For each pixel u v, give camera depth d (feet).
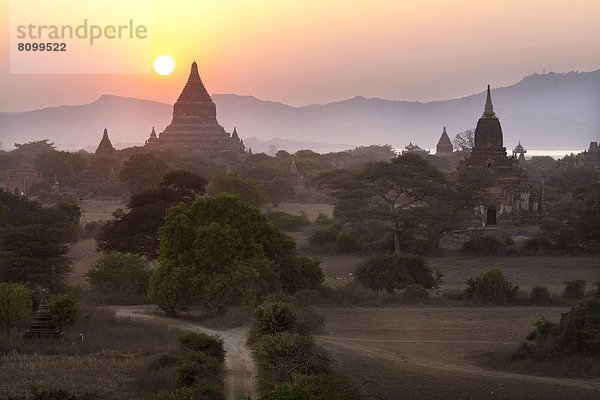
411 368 184.65
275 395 137.90
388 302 269.64
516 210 463.42
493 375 180.04
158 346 202.90
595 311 200.95
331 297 269.64
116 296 277.85
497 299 269.85
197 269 251.19
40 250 286.87
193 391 155.84
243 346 203.51
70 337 215.31
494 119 493.77
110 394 163.02
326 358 178.09
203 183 375.66
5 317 217.97
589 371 181.37
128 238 338.54
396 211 399.65
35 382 172.04
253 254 261.24
